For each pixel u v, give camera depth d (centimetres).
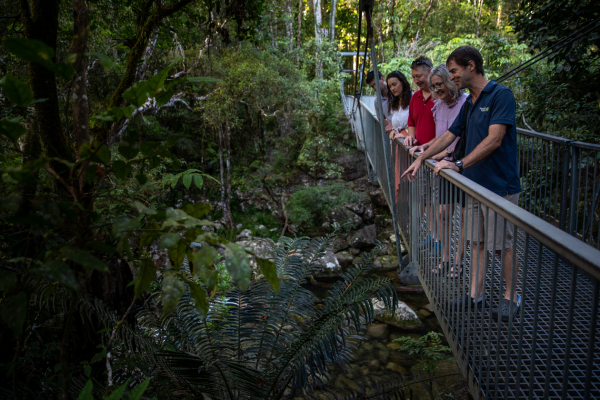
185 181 200
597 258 99
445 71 293
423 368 509
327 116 1517
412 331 617
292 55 1599
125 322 249
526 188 391
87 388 111
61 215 110
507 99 221
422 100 363
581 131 557
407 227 367
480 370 185
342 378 487
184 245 122
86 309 232
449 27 1992
